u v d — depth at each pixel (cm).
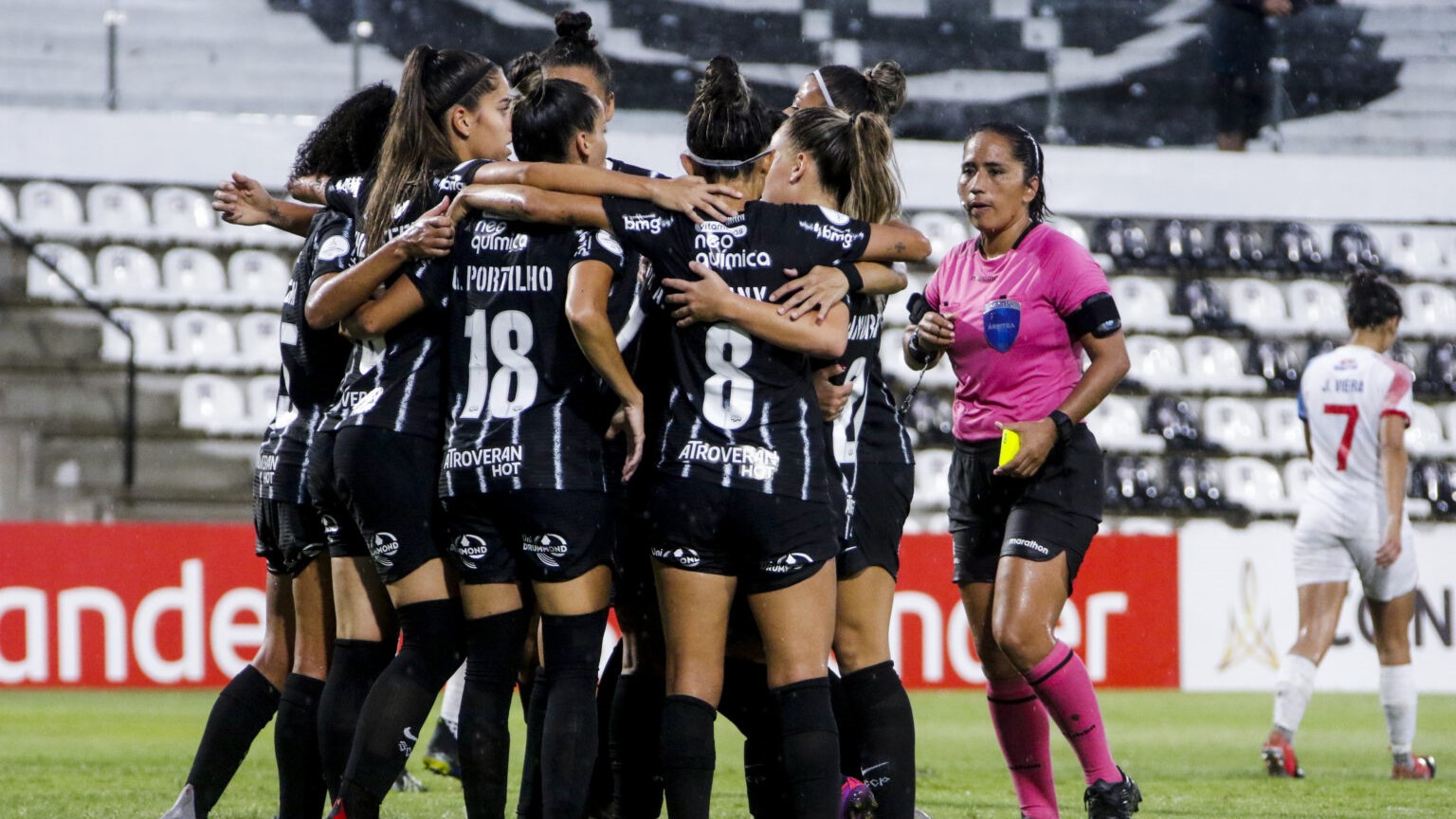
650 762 1196
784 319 1057
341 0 4341
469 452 1090
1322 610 1986
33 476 3566
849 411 1184
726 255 1074
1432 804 1659
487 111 1184
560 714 1076
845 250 1097
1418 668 3039
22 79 4191
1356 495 1970
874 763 1171
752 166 1138
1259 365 4075
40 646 2750
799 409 1082
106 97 4159
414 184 1152
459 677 1791
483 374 1102
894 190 1181
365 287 1103
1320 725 2583
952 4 4438
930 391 3853
